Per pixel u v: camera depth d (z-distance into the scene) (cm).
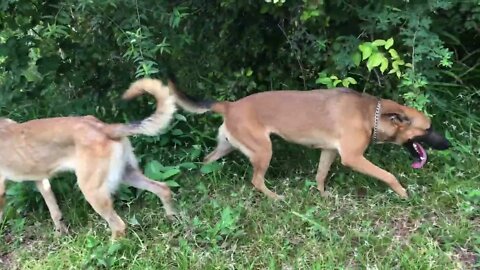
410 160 548
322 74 545
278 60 602
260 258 438
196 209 497
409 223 472
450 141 556
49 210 501
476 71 634
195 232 465
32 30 539
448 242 445
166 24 533
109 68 570
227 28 584
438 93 607
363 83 591
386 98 575
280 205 498
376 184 525
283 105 516
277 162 571
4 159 473
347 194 514
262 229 469
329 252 434
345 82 535
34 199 512
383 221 474
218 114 563
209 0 572
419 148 520
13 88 543
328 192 518
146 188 484
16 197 509
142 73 494
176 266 438
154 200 510
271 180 548
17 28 540
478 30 586
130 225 479
